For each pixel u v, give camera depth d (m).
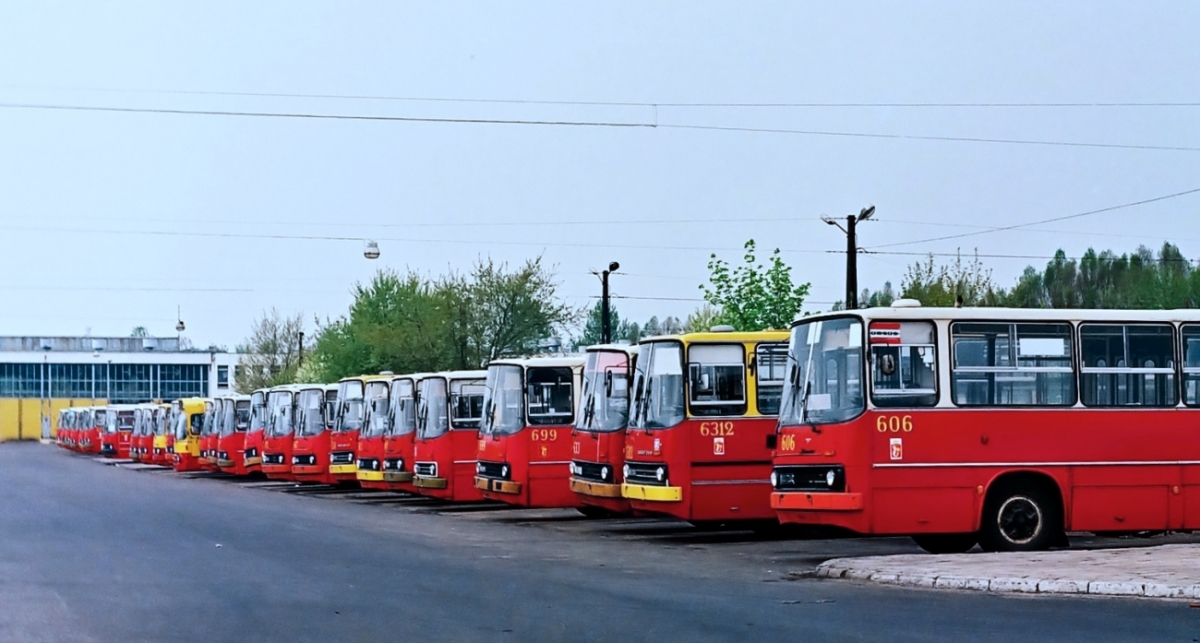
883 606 13.70
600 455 24.39
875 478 18.22
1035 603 13.81
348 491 41.75
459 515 29.92
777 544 22.00
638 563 18.69
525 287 60.12
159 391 137.50
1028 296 48.41
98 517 28.45
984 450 18.61
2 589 15.66
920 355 18.56
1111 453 19.14
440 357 59.28
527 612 13.41
